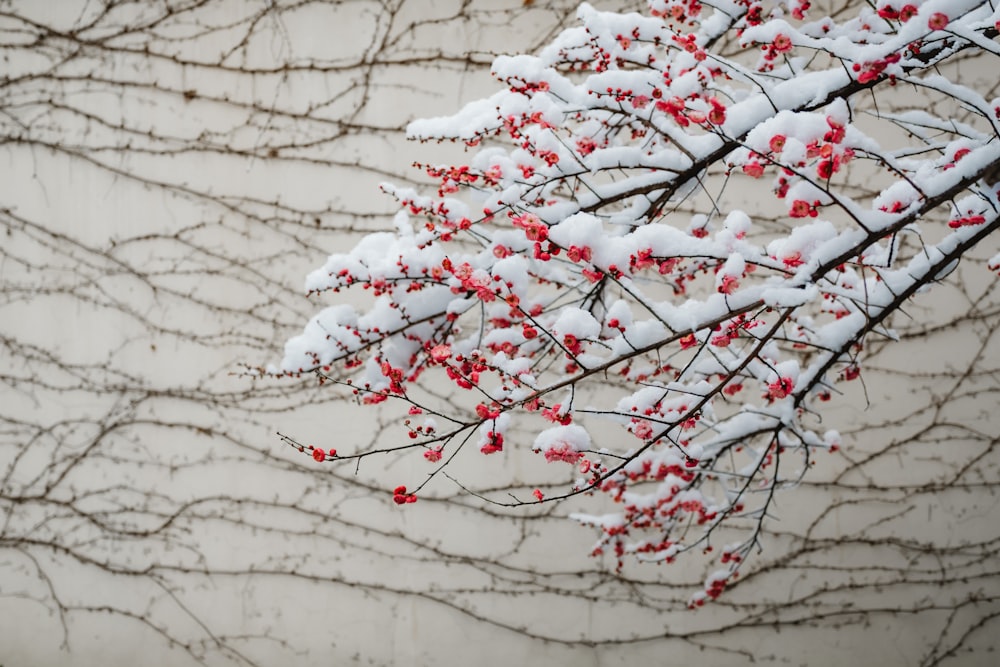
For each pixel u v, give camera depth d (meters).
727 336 1.69
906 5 1.43
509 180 2.03
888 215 1.54
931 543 3.36
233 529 3.53
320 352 2.20
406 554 3.47
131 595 3.55
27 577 3.58
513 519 3.45
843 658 3.37
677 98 1.66
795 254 1.65
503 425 1.70
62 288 3.57
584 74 3.36
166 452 3.55
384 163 3.47
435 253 2.10
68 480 3.58
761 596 3.40
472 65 3.43
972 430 3.34
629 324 1.71
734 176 3.37
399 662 3.47
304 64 3.49
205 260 3.53
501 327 2.22
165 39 3.52
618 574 3.41
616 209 3.17
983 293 3.34
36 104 3.56
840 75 1.69
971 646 3.33
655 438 1.68
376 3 3.45
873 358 3.38
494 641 3.45
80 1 3.53
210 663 3.52
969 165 1.53
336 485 3.50
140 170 3.54
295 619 3.50
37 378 3.59
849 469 3.38
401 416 3.47
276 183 3.51
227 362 3.52
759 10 2.04
